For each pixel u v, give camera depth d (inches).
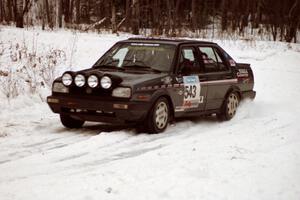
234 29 1341.0
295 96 590.9
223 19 1386.6
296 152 314.5
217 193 238.7
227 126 411.5
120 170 271.7
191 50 410.6
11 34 801.6
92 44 807.1
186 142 343.0
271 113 474.3
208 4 1654.8
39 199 227.0
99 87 357.7
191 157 298.4
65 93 370.6
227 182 254.7
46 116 432.5
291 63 860.6
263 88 639.8
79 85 363.9
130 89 352.2
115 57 403.5
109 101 355.3
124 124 391.5
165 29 1174.3
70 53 719.1
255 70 774.5
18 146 328.5
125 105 350.3
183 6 1562.5
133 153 313.7
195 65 409.7
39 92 499.2
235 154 307.1
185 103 394.9
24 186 244.7
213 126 412.8
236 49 946.1
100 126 398.9
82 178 258.2
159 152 311.6
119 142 341.4
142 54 398.6
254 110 481.4
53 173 269.0
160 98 371.2
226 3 1412.4
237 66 455.2
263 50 959.0
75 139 351.6
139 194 234.8
